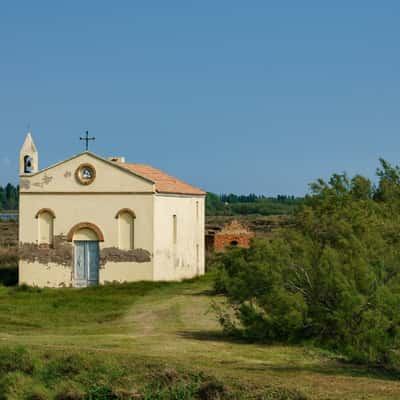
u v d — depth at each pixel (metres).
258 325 27.36
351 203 30.31
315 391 20.45
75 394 22.86
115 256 43.94
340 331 25.53
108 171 44.12
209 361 24.00
